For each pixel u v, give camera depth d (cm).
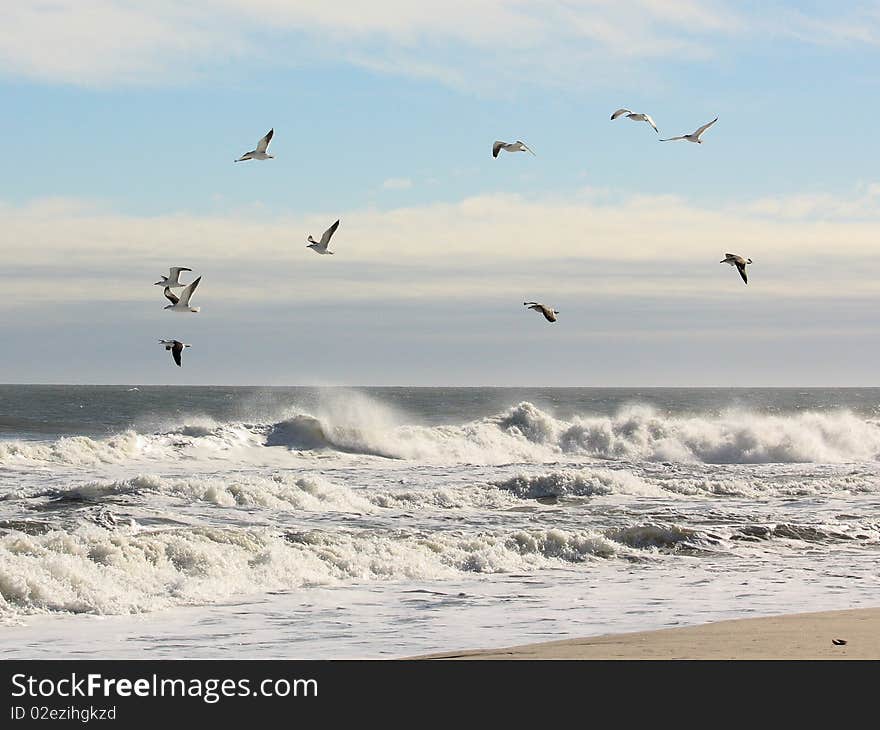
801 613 1770
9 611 1766
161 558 2127
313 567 2227
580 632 1631
